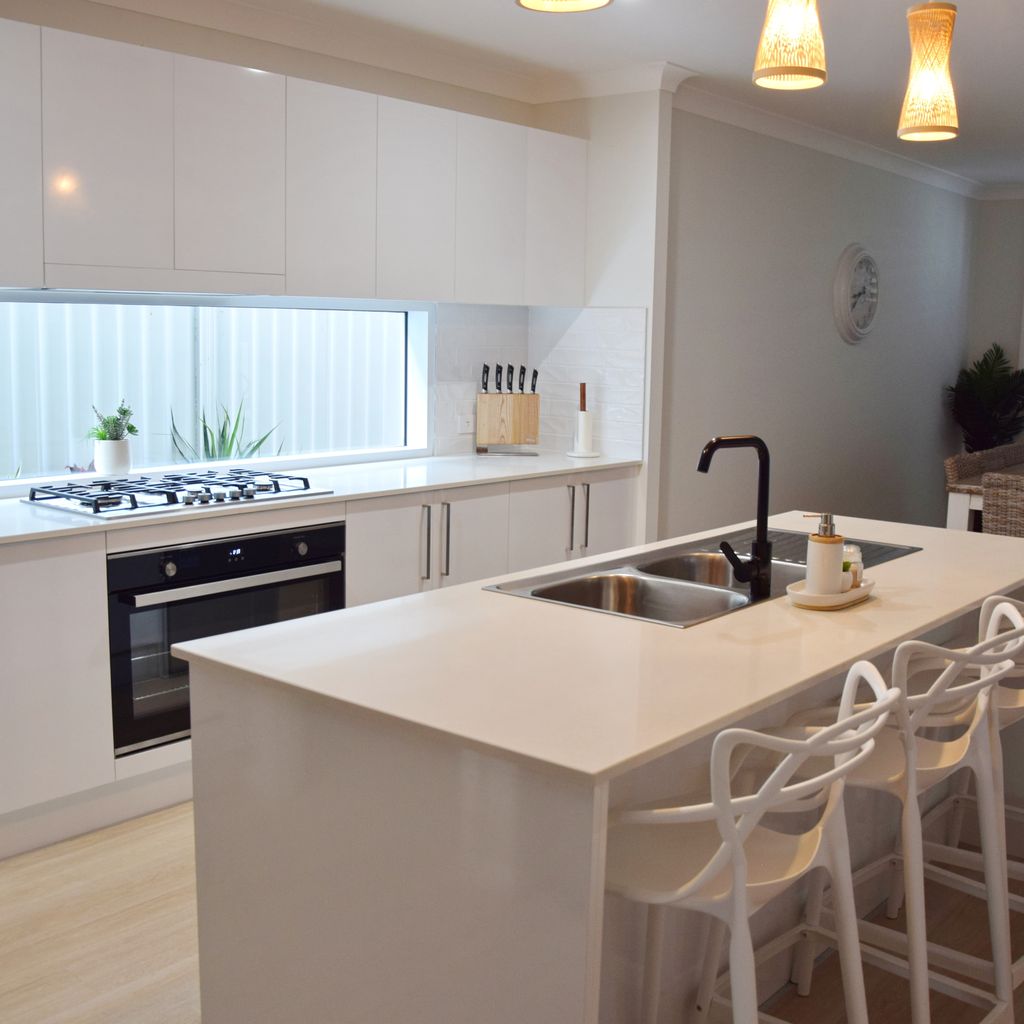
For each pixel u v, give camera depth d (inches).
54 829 131.3
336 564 154.4
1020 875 120.3
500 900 69.4
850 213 267.0
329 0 156.5
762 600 106.3
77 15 143.2
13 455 150.5
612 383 209.0
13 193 127.3
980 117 231.1
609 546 202.5
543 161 195.9
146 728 136.3
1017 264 330.0
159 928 113.7
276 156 153.1
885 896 122.3
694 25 167.8
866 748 76.6
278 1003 83.8
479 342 209.8
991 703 97.7
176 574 136.2
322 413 190.1
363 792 75.9
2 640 121.9
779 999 104.1
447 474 178.1
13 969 106.3
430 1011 74.1
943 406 328.2
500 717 71.7
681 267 212.7
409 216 172.7
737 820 73.9
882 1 152.7
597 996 66.9
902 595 108.3
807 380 258.4
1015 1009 103.7
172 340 167.0
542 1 101.1
